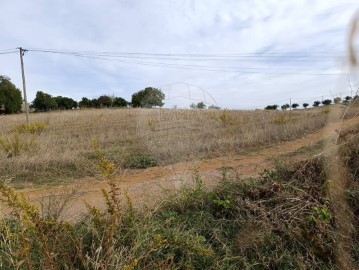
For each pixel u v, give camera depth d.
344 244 2.97
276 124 13.84
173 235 3.00
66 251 2.50
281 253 2.97
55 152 8.54
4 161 7.36
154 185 5.06
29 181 6.65
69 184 6.30
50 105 57.94
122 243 2.75
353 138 3.81
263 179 4.15
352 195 3.41
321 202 3.40
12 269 2.35
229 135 10.14
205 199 3.78
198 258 2.89
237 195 3.73
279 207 3.37
